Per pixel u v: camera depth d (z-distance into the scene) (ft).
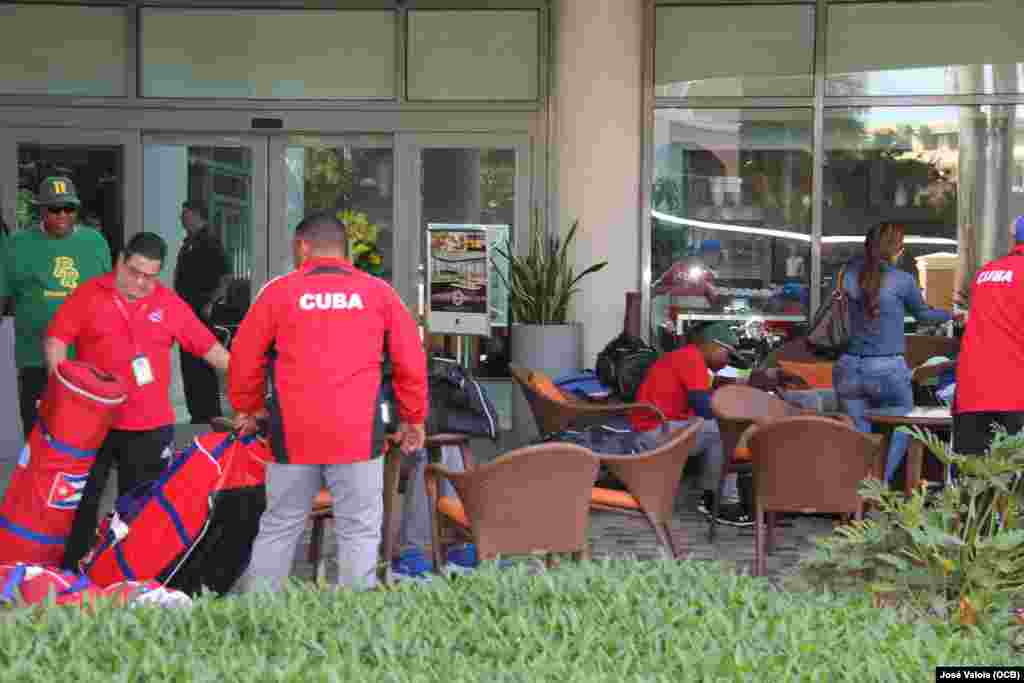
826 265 36.76
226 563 16.29
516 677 8.68
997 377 21.20
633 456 19.66
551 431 26.40
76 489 17.13
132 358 18.99
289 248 37.35
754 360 36.24
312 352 15.61
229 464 15.90
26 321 23.40
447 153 37.24
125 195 37.14
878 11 36.50
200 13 37.09
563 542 17.88
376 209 37.35
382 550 19.86
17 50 37.01
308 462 15.62
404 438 16.65
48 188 23.20
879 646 9.70
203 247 37.32
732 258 36.73
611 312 35.19
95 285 19.08
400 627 9.64
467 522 18.35
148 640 9.09
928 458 24.68
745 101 36.73
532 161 37.06
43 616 9.66
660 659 9.25
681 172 36.83
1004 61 36.37
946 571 12.42
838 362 25.08
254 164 37.27
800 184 36.73
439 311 30.71
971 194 36.58
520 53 37.04
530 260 34.22
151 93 37.17
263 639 9.57
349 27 37.17
